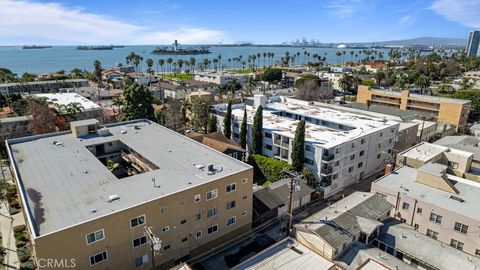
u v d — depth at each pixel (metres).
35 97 89.62
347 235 35.16
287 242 36.03
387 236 37.47
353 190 56.12
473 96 106.56
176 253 34.97
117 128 56.38
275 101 92.69
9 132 65.88
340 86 139.50
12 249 37.56
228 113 68.56
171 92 129.25
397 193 42.34
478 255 36.03
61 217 28.83
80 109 81.69
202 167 40.09
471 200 40.47
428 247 35.38
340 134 59.38
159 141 49.91
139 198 32.34
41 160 41.78
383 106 96.81
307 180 53.47
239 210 40.34
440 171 44.53
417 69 182.62
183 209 34.25
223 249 39.34
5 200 48.47
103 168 39.72
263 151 64.12
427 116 88.31
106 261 29.73
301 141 53.16
